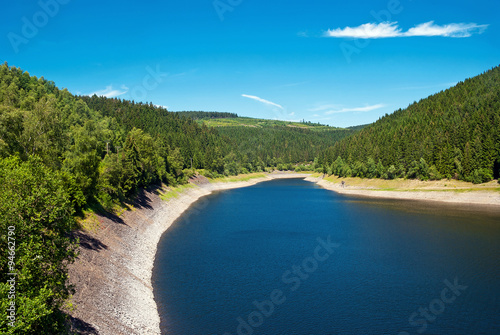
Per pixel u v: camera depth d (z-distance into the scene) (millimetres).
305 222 77375
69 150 52000
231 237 62844
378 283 40375
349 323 31250
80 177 48094
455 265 46000
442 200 109312
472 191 107188
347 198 123125
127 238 51250
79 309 26500
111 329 26500
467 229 66875
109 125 146625
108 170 62812
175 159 139500
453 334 29328
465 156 115625
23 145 41688
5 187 19031
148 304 33906
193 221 79000
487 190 104750
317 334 29422
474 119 140500
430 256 50094
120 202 65000
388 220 78312
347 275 43000
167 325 30469
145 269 43656
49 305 18812
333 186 166125
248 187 173750
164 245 57000
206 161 183250
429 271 43969
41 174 21016
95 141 57781
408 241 58844
